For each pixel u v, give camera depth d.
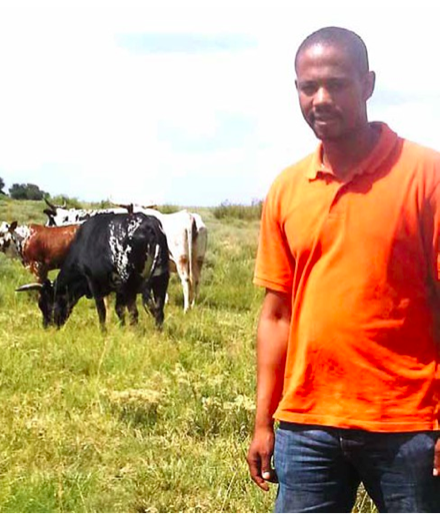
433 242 3.31
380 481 3.37
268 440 3.68
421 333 3.35
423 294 3.35
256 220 32.19
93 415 7.96
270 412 3.68
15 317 14.20
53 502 6.00
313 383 3.43
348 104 3.32
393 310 3.31
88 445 7.15
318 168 3.42
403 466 3.31
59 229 18.23
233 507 6.04
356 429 3.33
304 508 3.46
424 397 3.32
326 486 3.44
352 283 3.33
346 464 3.44
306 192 3.45
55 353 10.45
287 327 3.67
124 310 14.23
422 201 3.31
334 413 3.37
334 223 3.36
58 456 6.91
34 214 31.23
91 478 6.38
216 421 7.70
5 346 10.67
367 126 3.40
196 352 10.70
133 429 7.59
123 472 6.63
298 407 3.44
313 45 3.36
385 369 3.32
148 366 10.02
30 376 9.38
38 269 18.22
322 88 3.33
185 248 16.77
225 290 17.78
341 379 3.36
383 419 3.31
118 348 10.73
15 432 7.37
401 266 3.31
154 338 11.78
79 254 14.02
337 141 3.36
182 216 16.91
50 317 13.97
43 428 7.52
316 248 3.40
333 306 3.35
